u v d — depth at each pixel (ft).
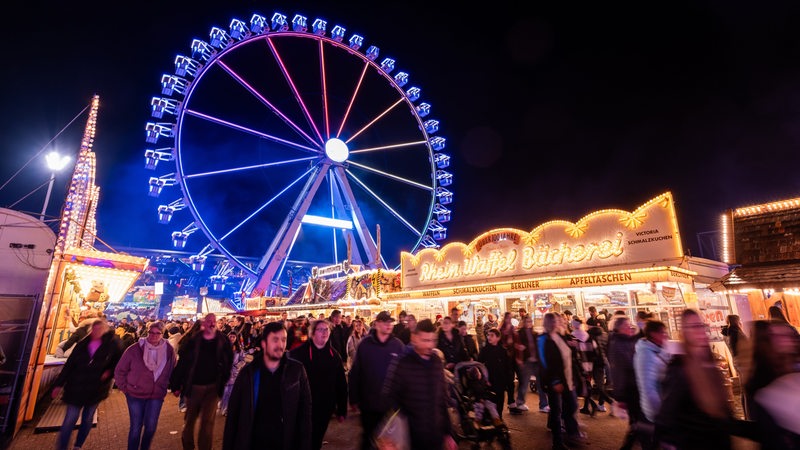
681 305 39.75
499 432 21.65
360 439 17.13
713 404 10.85
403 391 12.52
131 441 19.62
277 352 12.94
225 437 12.32
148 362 20.35
